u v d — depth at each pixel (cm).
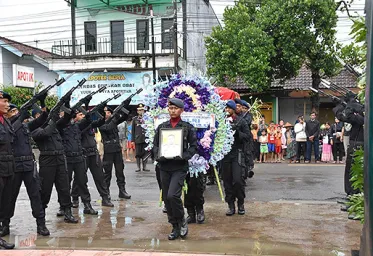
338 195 973
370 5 213
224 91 1198
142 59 2188
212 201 930
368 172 202
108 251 568
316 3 1902
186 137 605
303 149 1725
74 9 2378
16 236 661
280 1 2003
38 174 682
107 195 890
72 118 780
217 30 2088
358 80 388
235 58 2042
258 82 2009
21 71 2181
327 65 1983
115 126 943
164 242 610
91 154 866
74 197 879
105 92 2228
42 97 666
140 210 843
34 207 659
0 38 2630
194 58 2531
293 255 546
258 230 671
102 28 2353
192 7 2452
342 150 1697
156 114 727
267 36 2006
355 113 763
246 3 2162
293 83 2447
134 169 1541
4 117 627
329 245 589
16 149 641
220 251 562
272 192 1020
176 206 600
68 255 554
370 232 199
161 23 2280
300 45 1975
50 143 713
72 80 2258
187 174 688
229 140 716
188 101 711
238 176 755
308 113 2544
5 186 625
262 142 1716
